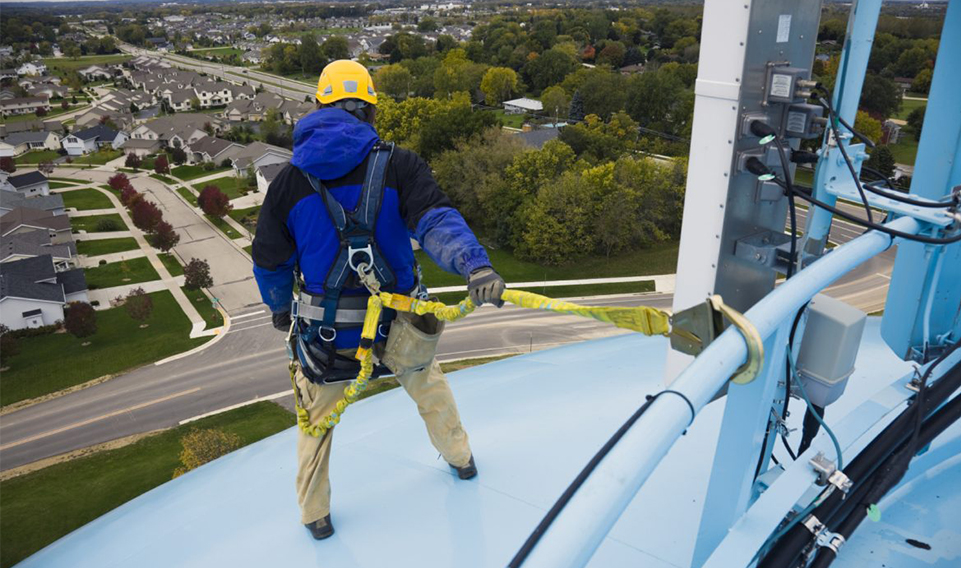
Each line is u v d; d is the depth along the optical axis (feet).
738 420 6.26
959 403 7.68
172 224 205.26
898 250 9.78
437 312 7.48
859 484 6.97
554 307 6.21
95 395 115.96
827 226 7.91
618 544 8.96
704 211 8.08
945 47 8.84
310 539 10.36
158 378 119.44
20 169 306.96
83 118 390.63
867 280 133.18
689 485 9.98
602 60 449.06
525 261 146.72
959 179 9.14
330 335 8.36
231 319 139.23
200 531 11.83
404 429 13.71
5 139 334.24
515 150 163.22
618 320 5.87
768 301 5.30
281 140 311.27
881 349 16.06
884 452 7.21
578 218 141.69
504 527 9.93
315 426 9.35
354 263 7.79
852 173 7.44
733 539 6.09
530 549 3.47
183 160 291.58
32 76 581.94
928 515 8.33
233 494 13.14
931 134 9.24
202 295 151.12
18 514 88.02
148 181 270.26
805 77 7.65
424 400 10.14
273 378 117.08
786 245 8.20
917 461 8.83
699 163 7.97
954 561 7.63
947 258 9.39
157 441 102.22
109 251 184.44
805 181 107.34
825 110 7.39
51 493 92.02
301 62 564.71
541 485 10.79
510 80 331.16
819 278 5.82
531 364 19.49
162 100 432.25
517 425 13.25
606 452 3.95
